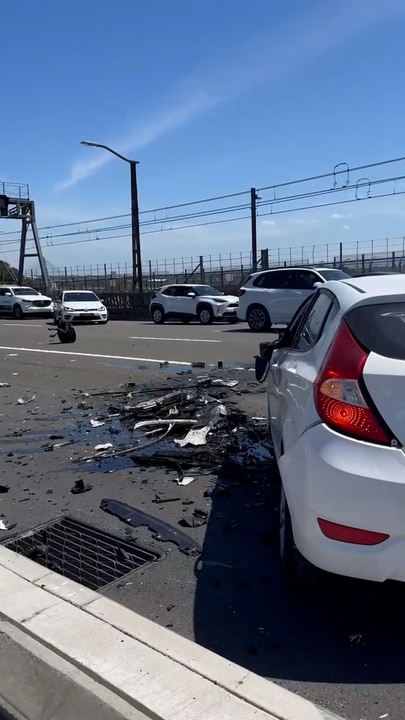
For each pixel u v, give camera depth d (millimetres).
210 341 16250
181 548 3955
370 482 2611
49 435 6926
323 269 19203
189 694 2436
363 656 2818
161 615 3199
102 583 3551
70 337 17297
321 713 2326
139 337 18188
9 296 34656
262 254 32438
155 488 5066
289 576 3393
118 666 2613
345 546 2674
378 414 2668
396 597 3291
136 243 32500
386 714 2453
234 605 3273
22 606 3113
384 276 3686
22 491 5137
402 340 2789
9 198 48500
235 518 4395
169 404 8086
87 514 4574
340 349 2879
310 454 2795
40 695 2551
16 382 10672
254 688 2467
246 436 6469
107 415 7785
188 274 37750
